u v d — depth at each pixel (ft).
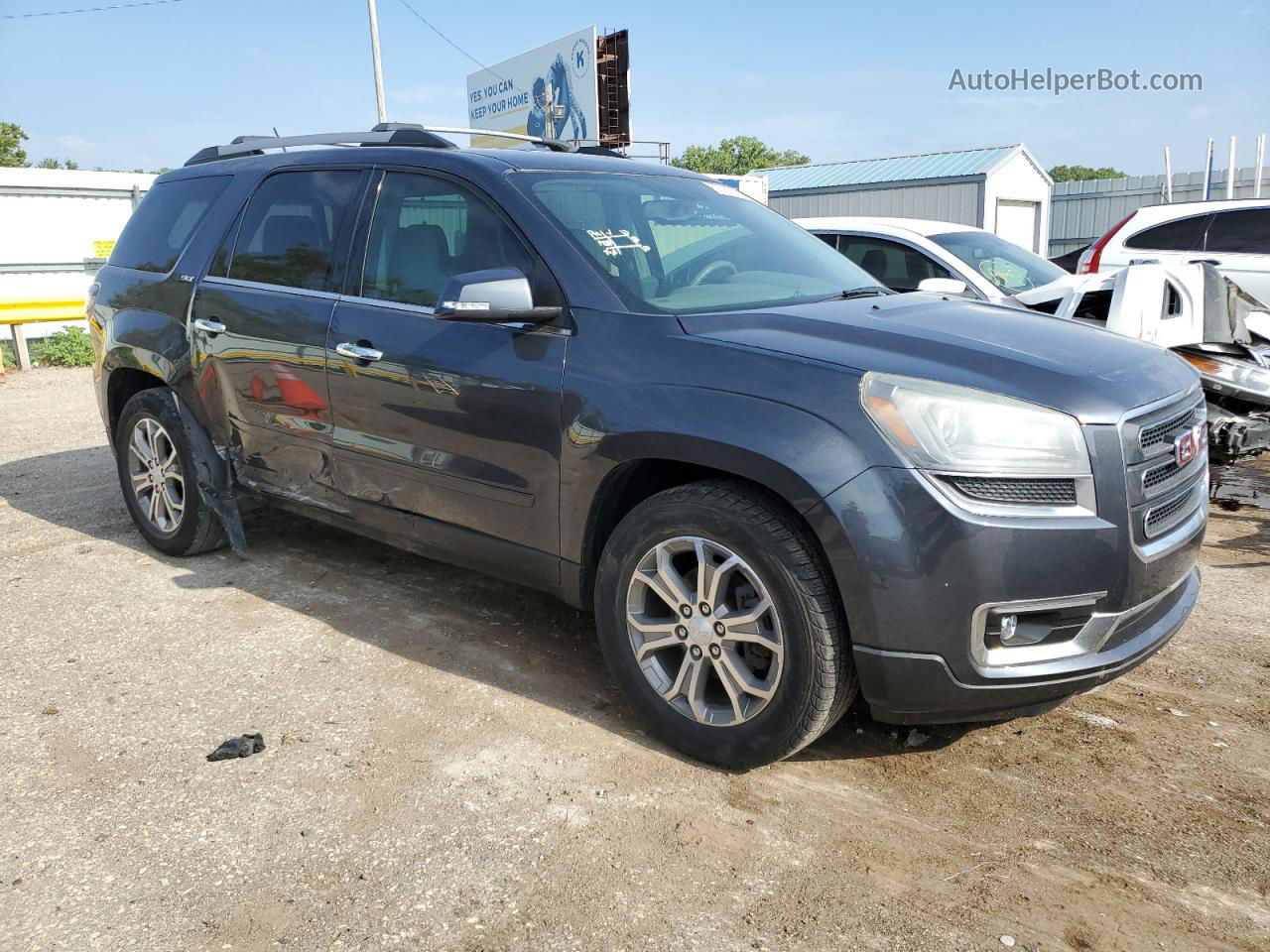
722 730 9.14
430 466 11.21
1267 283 29.35
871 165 83.82
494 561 11.01
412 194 11.84
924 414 8.11
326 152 13.32
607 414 9.39
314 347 12.26
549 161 11.91
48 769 9.45
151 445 15.34
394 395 11.35
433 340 10.96
